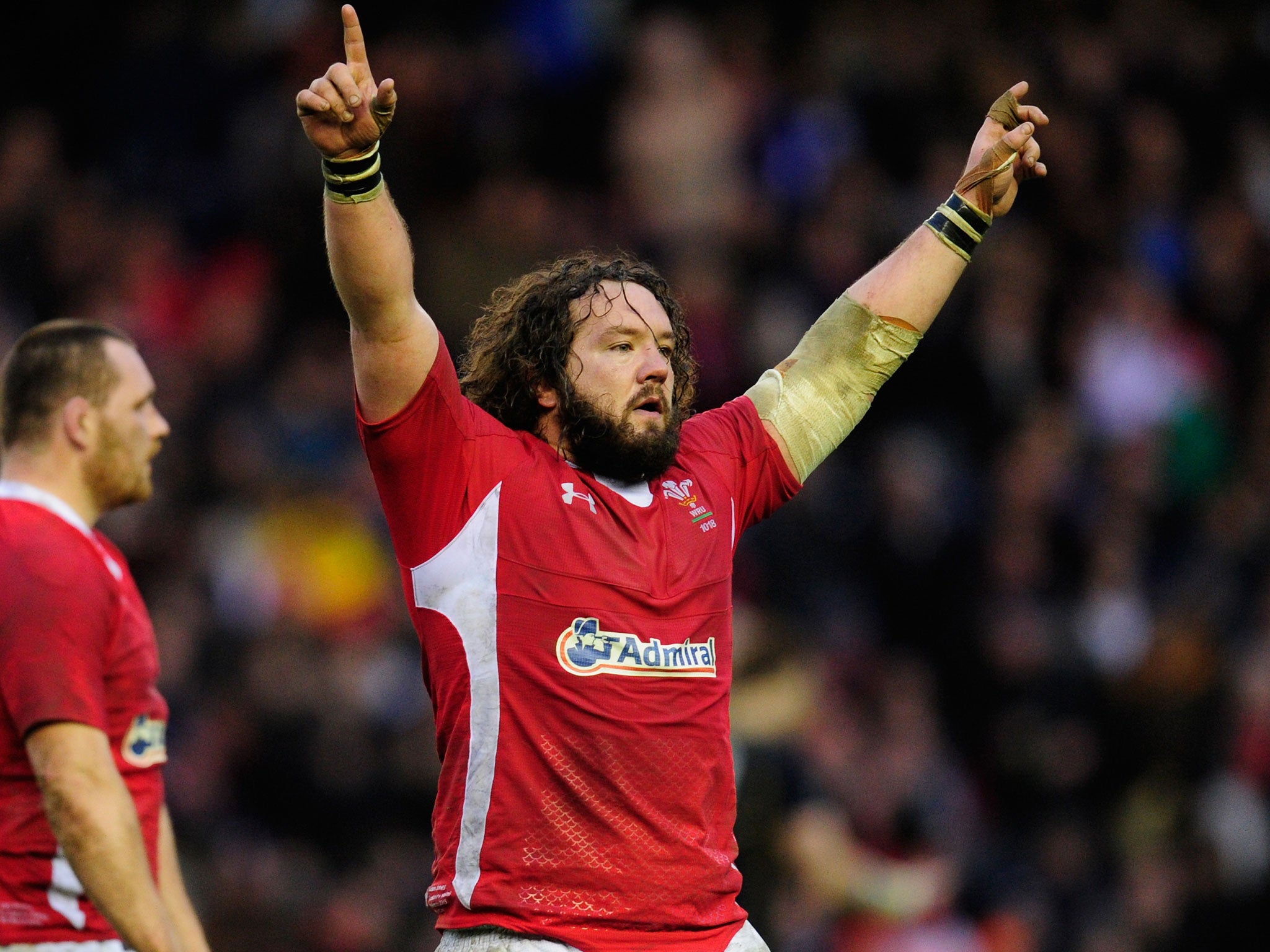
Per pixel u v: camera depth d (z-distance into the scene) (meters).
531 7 53.47
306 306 44.91
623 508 13.25
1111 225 52.72
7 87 49.41
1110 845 37.16
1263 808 37.66
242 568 37.53
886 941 30.88
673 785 12.70
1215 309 53.28
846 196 49.47
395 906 32.47
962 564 41.81
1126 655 42.28
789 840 23.28
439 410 12.85
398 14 52.28
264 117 48.59
